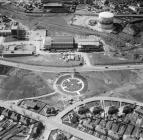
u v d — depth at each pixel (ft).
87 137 642.22
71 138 640.99
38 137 646.74
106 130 647.56
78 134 650.84
